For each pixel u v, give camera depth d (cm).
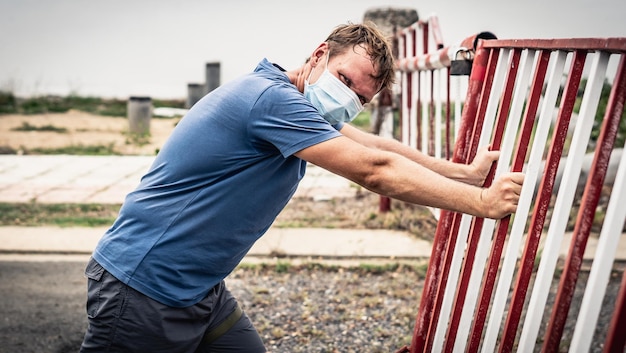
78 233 593
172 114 1310
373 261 517
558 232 189
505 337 215
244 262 519
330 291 464
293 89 217
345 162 202
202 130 221
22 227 607
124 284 224
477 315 239
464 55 282
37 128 1112
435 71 424
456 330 253
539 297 195
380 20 745
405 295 450
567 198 187
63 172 818
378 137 273
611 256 158
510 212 196
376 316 421
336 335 400
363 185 206
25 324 421
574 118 649
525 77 231
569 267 172
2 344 395
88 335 233
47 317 431
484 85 260
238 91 219
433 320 275
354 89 223
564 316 175
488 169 251
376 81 224
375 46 221
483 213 197
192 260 226
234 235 228
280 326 414
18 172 816
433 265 280
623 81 160
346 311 431
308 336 399
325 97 224
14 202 684
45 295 466
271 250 533
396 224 596
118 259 226
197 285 230
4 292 470
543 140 208
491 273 234
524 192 211
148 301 224
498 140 248
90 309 232
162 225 224
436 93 413
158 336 227
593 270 161
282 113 210
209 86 1342
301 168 238
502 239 231
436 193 197
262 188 224
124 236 228
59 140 1020
